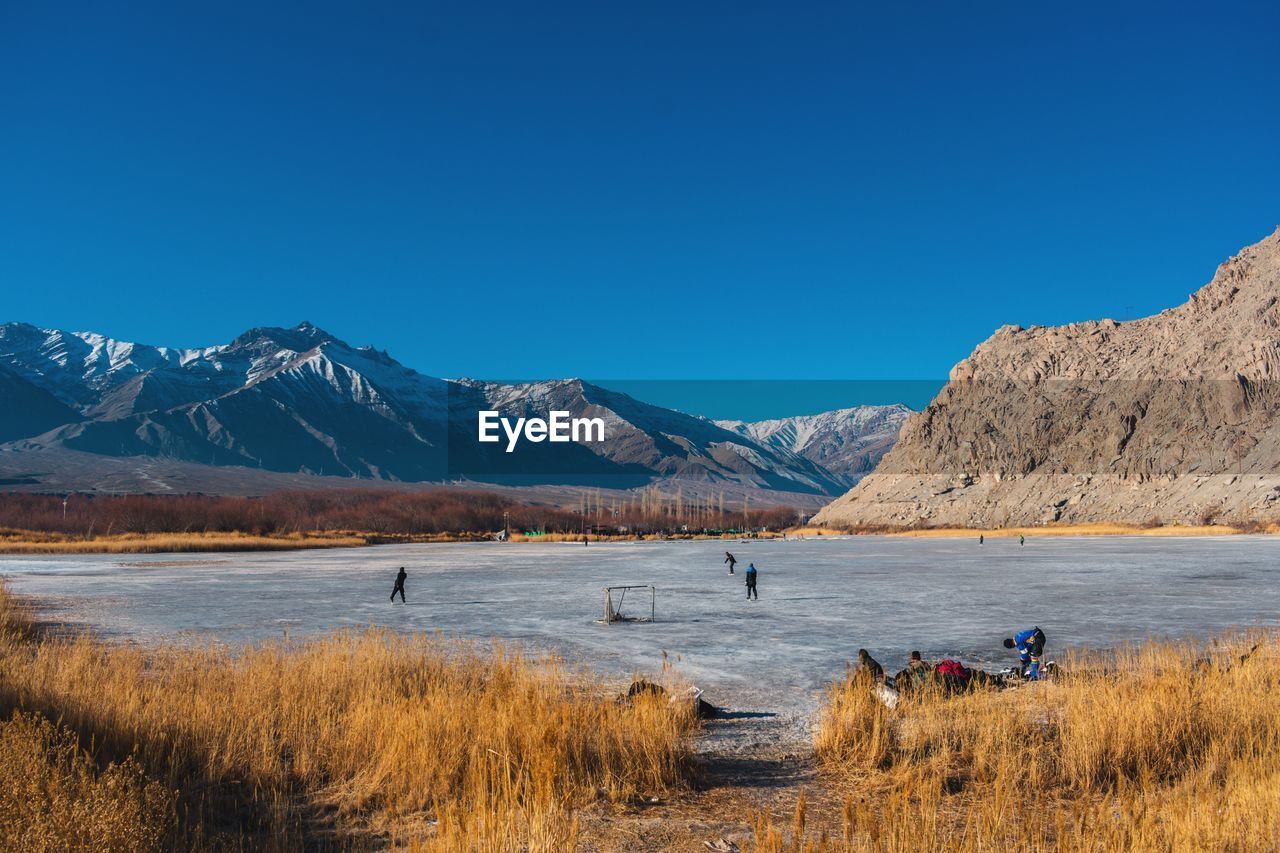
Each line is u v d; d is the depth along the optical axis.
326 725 9.55
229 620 24.22
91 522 115.19
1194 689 10.19
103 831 5.79
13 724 7.65
